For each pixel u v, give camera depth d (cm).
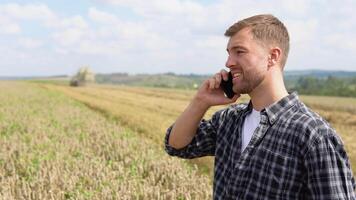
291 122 235
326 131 229
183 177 938
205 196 841
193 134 291
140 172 1030
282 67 251
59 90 7044
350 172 235
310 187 228
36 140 1474
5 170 1050
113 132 1748
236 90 254
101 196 829
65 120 2245
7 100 4078
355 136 1917
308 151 226
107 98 5009
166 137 304
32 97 4656
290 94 246
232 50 250
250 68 243
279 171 232
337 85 9538
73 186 880
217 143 275
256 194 237
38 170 1021
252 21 246
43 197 827
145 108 3328
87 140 1456
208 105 279
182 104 4041
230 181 250
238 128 262
